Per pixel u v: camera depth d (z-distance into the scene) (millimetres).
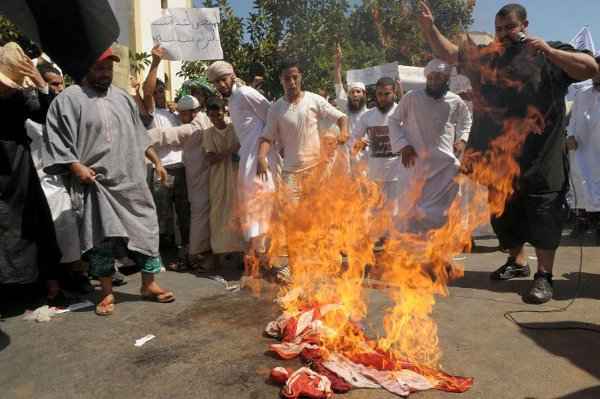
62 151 3797
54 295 4324
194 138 5191
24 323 3855
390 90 5551
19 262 3916
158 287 4250
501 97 4086
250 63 8211
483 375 2828
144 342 3404
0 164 3809
